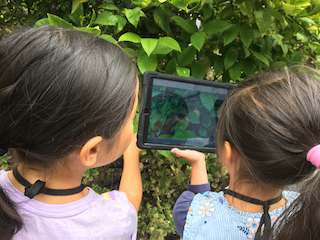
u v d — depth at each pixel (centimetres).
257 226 65
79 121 46
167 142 86
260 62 120
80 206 54
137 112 100
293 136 53
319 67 145
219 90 90
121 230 58
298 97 55
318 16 127
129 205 64
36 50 44
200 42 95
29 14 119
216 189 147
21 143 47
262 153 57
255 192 66
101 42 53
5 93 44
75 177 56
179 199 87
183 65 105
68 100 44
